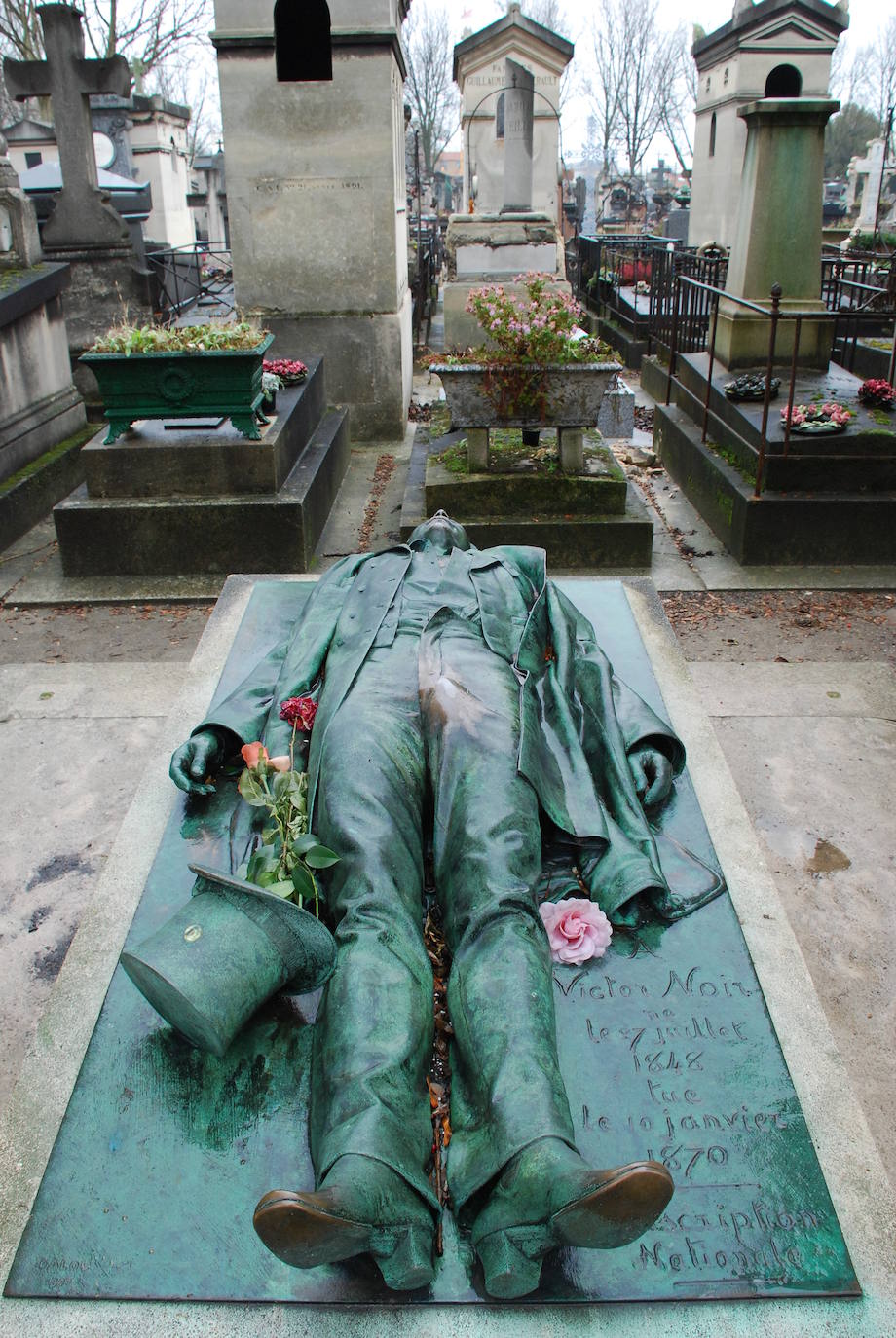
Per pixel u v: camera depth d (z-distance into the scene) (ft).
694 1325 6.41
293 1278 6.60
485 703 9.48
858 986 10.91
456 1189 6.66
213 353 20.22
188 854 9.95
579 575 20.94
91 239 32.37
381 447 30.96
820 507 20.94
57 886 12.57
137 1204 6.98
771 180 25.17
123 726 15.87
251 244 29.96
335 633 11.28
